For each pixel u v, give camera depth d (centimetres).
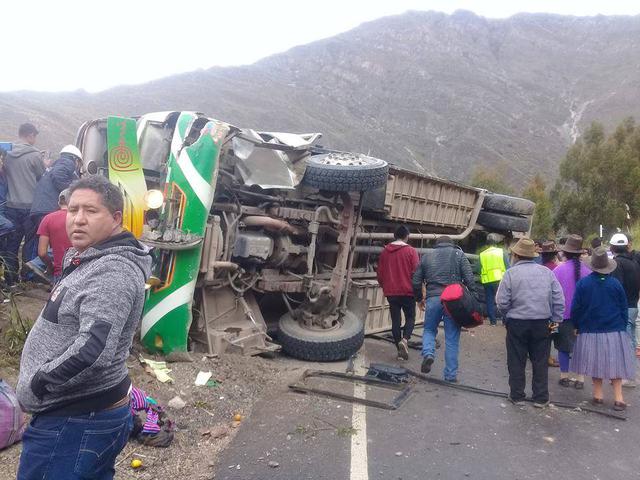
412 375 716
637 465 502
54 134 4266
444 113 15025
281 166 730
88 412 256
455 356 700
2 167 804
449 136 13538
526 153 12825
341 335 741
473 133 13575
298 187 784
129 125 677
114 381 263
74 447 253
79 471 254
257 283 738
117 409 266
